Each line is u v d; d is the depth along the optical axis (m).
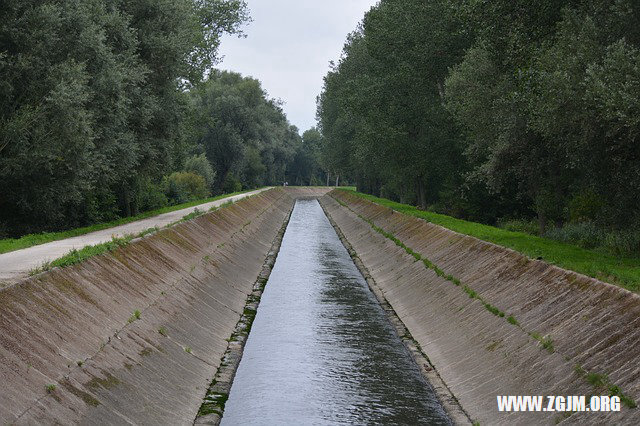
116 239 20.52
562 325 13.30
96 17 33.53
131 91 35.75
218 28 56.88
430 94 47.72
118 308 15.29
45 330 11.53
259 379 15.96
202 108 102.31
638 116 16.58
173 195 64.75
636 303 11.62
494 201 46.06
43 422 9.16
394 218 44.94
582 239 26.52
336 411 13.76
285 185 160.50
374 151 52.38
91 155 31.42
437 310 20.83
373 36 48.97
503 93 30.78
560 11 21.73
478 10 23.61
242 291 27.34
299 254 40.69
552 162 27.30
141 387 12.61
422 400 14.46
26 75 29.22
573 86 18.80
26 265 17.09
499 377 13.67
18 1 28.86
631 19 18.92
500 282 18.66
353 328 21.39
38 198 30.14
